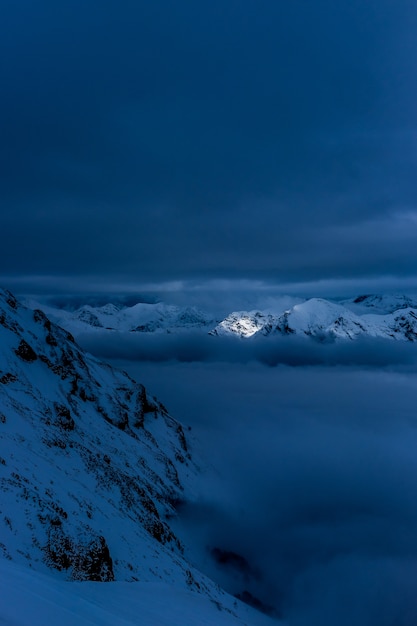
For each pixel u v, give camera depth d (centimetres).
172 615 2442
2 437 4550
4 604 1320
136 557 3916
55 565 2694
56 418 7131
